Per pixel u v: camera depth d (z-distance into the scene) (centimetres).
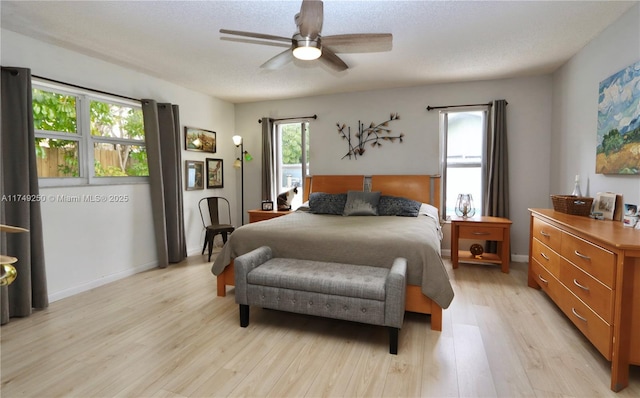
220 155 539
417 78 426
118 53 334
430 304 249
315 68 387
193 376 195
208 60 357
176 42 307
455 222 403
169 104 416
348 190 482
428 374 195
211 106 516
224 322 267
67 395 179
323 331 252
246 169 572
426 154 466
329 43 241
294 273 248
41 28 276
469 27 277
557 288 265
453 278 369
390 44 245
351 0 233
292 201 544
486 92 436
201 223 502
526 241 434
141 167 410
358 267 261
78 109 338
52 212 309
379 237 271
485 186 443
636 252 171
